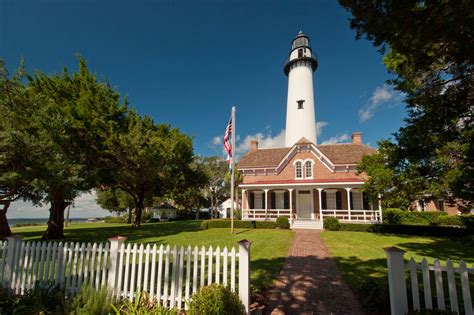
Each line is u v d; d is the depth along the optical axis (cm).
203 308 382
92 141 1719
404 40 502
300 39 3600
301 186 2348
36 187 1008
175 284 487
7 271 583
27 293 509
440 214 2452
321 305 507
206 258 982
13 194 1072
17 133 891
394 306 409
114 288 502
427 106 940
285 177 2711
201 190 4606
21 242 602
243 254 451
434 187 1175
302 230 1989
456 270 379
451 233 1594
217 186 5000
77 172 1239
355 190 2408
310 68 3553
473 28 428
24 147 918
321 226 2181
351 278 677
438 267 391
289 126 3500
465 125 992
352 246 1201
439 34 462
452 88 850
